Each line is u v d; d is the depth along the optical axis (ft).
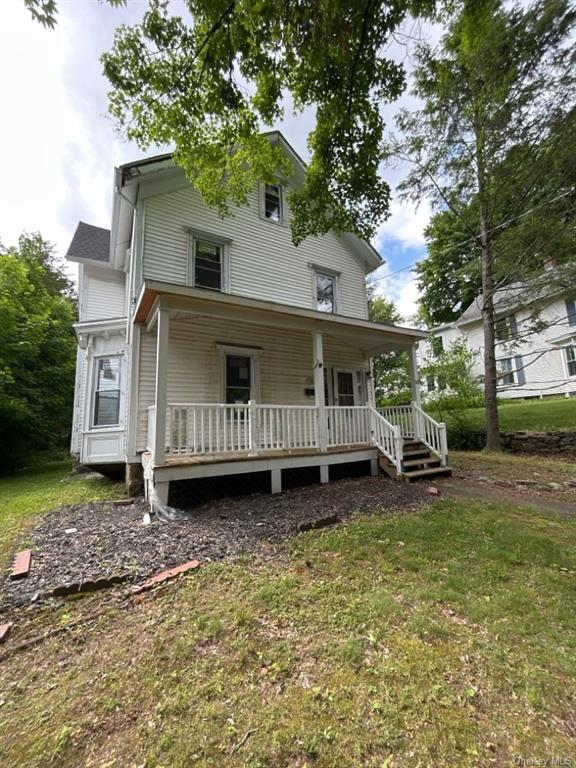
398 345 29.66
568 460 26.78
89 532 14.38
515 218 28.86
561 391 51.44
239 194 20.47
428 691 6.07
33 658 7.18
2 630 7.91
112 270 37.78
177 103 14.92
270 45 12.28
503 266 30.40
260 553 11.77
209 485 19.45
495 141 27.25
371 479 23.26
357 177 17.10
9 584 9.99
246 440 21.67
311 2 10.51
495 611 8.34
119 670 6.74
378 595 9.05
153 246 24.77
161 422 17.33
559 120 24.80
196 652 7.15
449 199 31.99
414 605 8.65
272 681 6.36
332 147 16.29
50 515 17.74
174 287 17.83
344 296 35.42
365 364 35.04
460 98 27.37
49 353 46.11
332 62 12.96
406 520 14.83
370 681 6.31
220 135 16.78
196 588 9.57
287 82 14.35
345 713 5.67
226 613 8.38
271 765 4.89
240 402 27.12
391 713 5.64
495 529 13.65
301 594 9.15
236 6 11.03
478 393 35.68
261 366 28.32
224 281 27.73
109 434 26.78
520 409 40.65
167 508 16.76
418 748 5.07
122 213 26.76
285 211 32.07
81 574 10.46
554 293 29.32
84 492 23.84
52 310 47.42
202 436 18.85
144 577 10.29
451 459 28.66
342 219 19.10
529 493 19.24
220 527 14.35
